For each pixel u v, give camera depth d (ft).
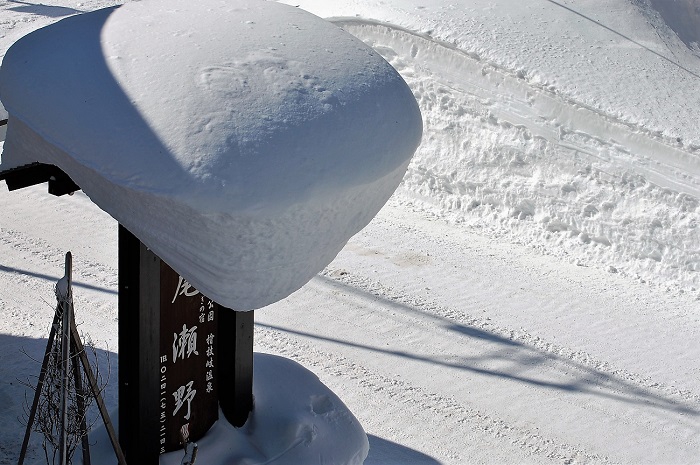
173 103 13.50
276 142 13.37
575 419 24.27
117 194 13.65
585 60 38.17
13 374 23.02
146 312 15.99
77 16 16.28
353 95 14.61
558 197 35.19
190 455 16.69
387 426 23.13
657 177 34.14
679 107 36.37
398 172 14.92
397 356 26.35
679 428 24.32
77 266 29.53
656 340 28.66
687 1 44.34
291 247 13.80
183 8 16.15
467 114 37.60
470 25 39.24
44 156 14.69
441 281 31.17
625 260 33.47
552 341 27.99
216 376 18.26
